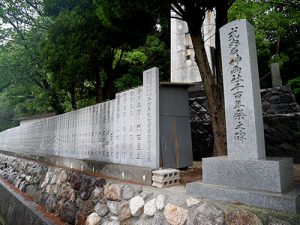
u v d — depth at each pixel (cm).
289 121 810
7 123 2894
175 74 1220
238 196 327
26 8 1348
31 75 1336
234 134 362
